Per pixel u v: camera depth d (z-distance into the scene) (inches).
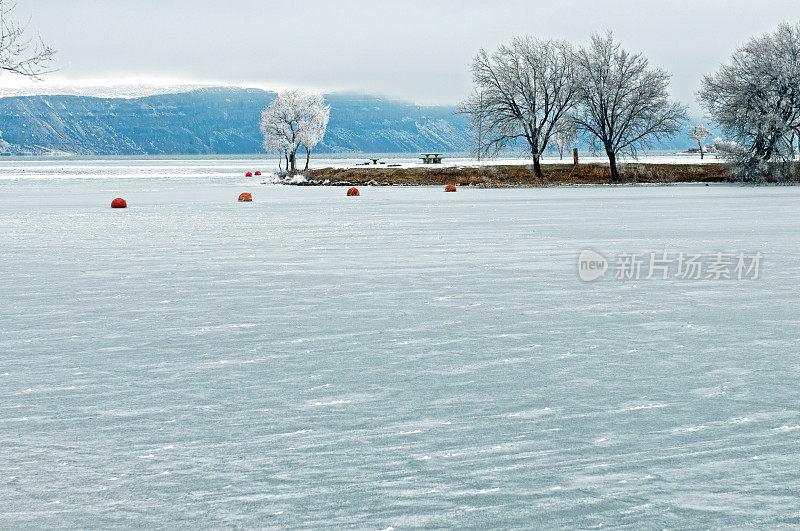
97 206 1824.6
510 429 260.7
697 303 512.4
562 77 3070.9
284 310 501.4
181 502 205.0
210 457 237.8
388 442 249.3
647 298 534.6
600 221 1251.2
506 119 3090.6
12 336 427.5
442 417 275.3
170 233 1098.1
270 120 4594.0
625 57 3029.0
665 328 430.9
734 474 217.8
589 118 3105.3
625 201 1884.8
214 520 194.1
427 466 227.6
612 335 414.0
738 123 2812.5
